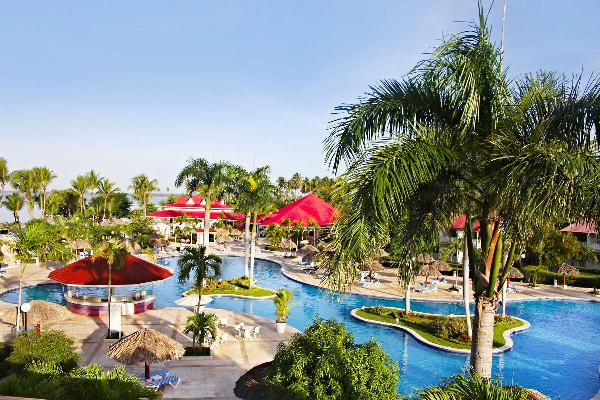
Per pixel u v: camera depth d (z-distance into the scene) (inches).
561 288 1560.0
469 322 906.7
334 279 362.9
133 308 1069.8
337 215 361.7
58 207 3048.7
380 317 1080.8
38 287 1425.9
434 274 1407.5
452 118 370.9
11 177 2901.1
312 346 423.8
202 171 1792.6
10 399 195.3
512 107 380.5
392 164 330.6
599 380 747.4
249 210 1471.5
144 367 714.8
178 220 2632.9
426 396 300.8
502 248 393.7
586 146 343.9
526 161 320.8
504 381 741.3
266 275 1756.9
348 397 394.3
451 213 437.1
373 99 394.0
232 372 703.7
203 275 999.0
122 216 3393.2
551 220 346.0
